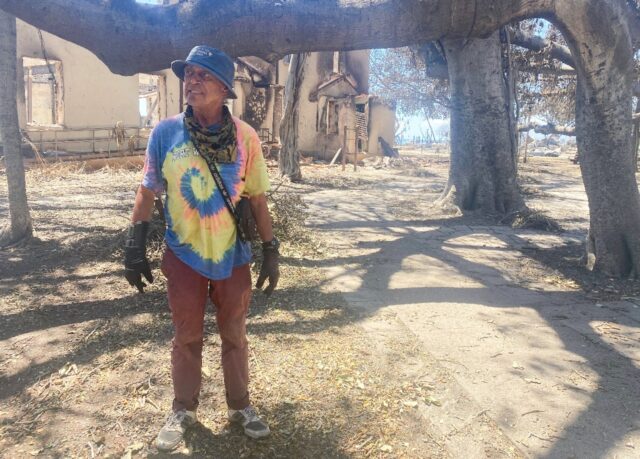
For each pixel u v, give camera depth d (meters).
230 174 2.50
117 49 5.08
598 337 4.16
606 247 5.95
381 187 14.62
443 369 3.55
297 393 3.20
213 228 2.51
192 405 2.78
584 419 2.97
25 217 6.63
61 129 16.77
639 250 5.75
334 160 22.05
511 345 3.98
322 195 12.59
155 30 4.99
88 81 17.59
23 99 16.11
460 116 9.80
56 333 3.99
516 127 9.88
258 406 3.05
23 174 6.59
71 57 17.08
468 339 4.07
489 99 9.56
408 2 4.88
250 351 3.74
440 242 7.56
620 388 3.34
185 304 2.58
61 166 15.00
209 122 2.50
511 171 9.72
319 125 24.33
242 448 2.69
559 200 12.92
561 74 12.66
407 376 3.45
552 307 4.87
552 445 2.73
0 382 3.29
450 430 2.86
